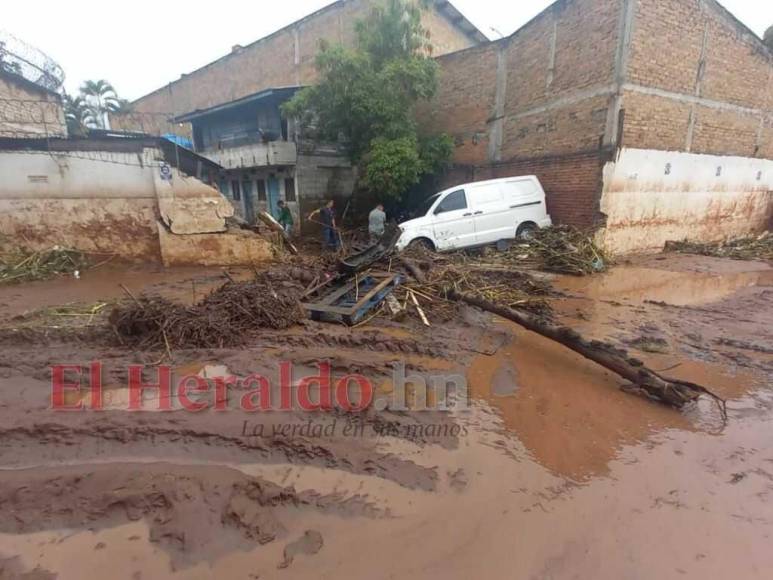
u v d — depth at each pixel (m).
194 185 9.38
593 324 5.49
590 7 9.41
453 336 5.10
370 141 11.83
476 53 12.52
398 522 2.37
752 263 9.54
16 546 2.19
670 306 6.25
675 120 10.16
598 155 9.55
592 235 9.48
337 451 2.94
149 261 9.74
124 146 9.07
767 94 11.91
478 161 13.06
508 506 2.48
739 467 2.80
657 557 2.14
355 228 13.97
